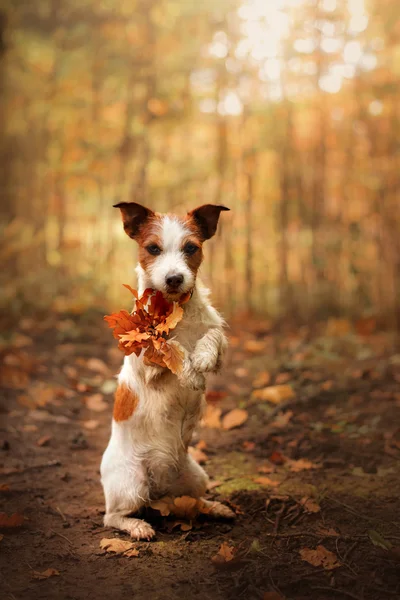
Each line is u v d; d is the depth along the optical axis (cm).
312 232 853
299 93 847
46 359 669
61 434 486
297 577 288
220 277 890
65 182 912
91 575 294
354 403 540
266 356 680
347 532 330
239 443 468
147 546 321
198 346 323
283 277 871
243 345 745
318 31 817
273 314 888
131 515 347
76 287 889
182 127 899
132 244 891
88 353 700
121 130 897
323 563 298
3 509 363
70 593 278
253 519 351
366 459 429
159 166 895
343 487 387
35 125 933
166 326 310
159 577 291
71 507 370
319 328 816
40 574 292
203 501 354
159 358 314
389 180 833
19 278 892
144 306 332
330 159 868
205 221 352
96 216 913
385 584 283
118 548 315
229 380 617
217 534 334
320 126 850
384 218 835
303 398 549
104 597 275
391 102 816
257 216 901
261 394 551
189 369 317
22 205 957
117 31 873
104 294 895
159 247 329
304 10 816
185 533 335
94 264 914
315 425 488
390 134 827
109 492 344
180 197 893
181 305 327
